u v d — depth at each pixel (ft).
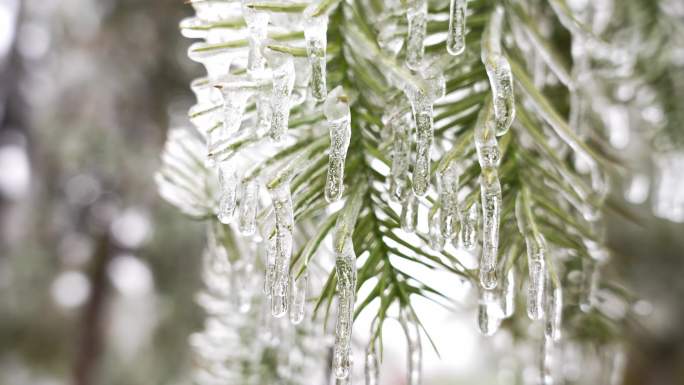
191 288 7.91
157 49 7.77
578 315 2.03
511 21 1.70
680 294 6.16
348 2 1.58
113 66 7.87
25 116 9.50
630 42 2.47
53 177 8.73
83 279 8.71
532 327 2.25
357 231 1.54
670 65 2.49
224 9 1.62
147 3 7.81
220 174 1.53
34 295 9.09
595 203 1.74
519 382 2.39
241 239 1.82
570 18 1.82
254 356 1.94
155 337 8.07
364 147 1.57
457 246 1.52
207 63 1.58
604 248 1.92
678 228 5.60
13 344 9.12
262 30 1.52
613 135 2.61
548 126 1.78
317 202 1.55
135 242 8.34
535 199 1.62
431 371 11.98
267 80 1.52
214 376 1.96
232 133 1.52
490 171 1.51
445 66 1.54
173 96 7.81
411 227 1.52
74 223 8.68
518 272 1.74
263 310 1.81
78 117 8.11
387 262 1.55
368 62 1.60
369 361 1.54
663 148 2.59
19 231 9.09
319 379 1.93
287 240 1.48
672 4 2.48
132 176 7.97
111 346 8.61
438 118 1.61
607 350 2.12
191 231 7.82
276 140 1.48
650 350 6.28
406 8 1.53
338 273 1.48
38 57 9.53
